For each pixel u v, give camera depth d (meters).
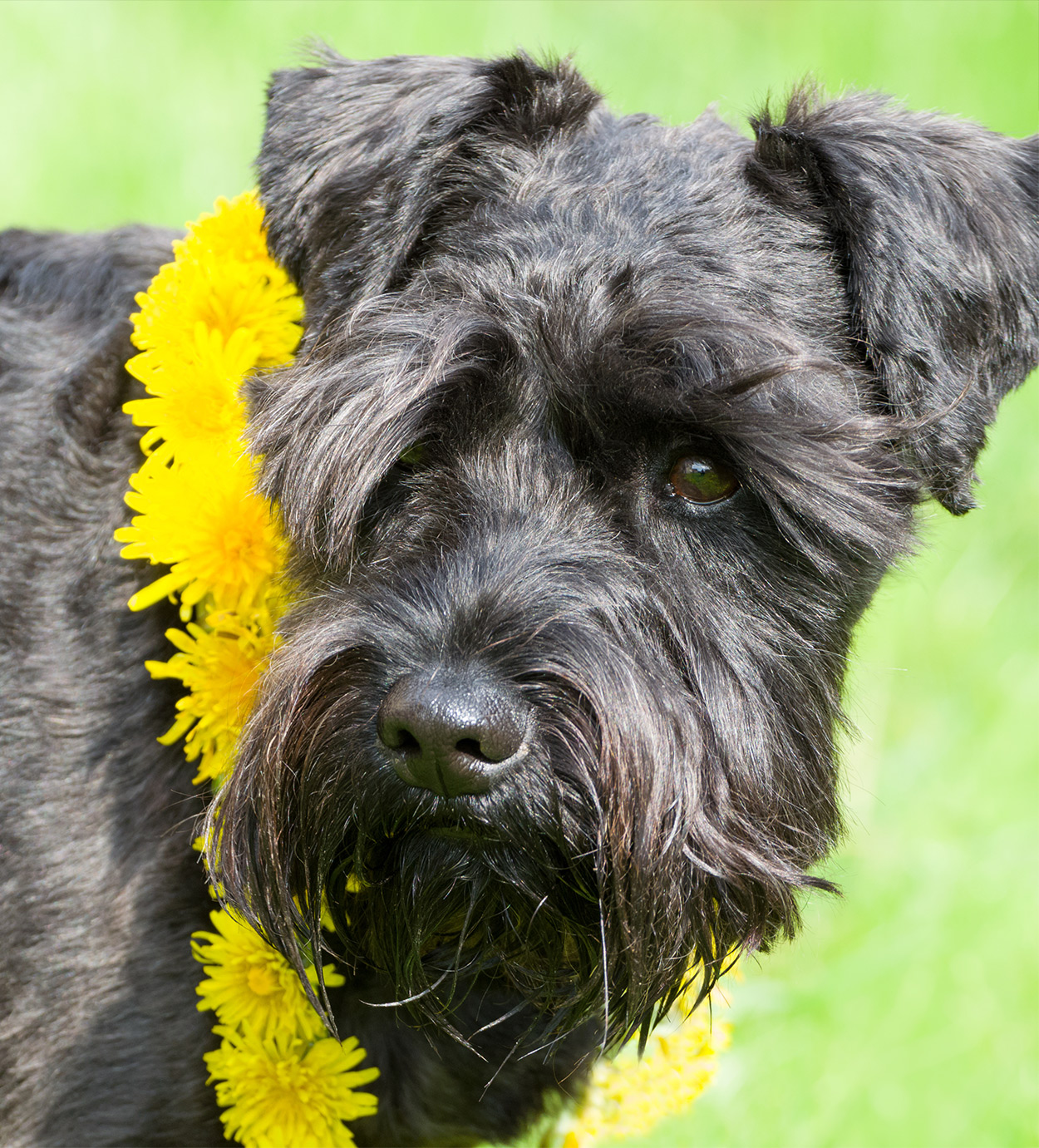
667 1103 5.38
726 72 13.79
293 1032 4.75
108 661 4.98
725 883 4.30
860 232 4.60
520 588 4.07
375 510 4.51
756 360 4.25
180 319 4.89
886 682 8.59
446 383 4.28
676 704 4.14
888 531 4.41
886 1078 6.54
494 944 4.50
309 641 4.18
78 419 5.24
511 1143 5.34
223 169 12.02
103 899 4.84
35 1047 4.82
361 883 4.37
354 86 5.21
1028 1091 6.53
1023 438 10.31
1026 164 4.98
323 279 4.82
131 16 14.10
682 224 4.59
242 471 4.71
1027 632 9.02
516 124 4.95
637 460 4.30
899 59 14.19
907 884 7.36
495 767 3.92
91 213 11.43
